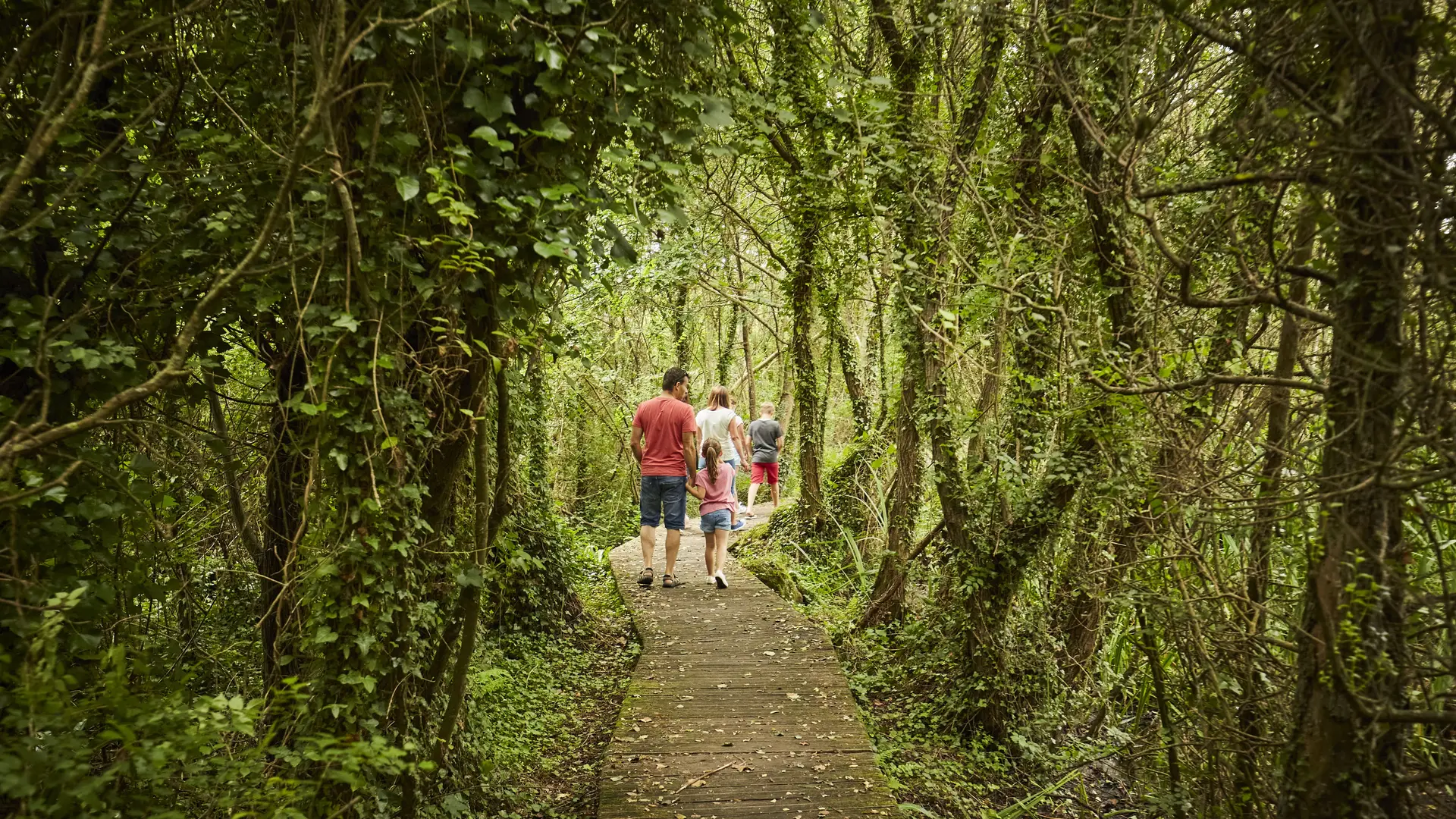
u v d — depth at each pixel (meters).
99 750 2.79
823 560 9.55
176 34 3.00
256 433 3.76
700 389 19.00
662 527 13.12
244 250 2.97
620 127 3.17
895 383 8.09
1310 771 2.58
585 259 3.12
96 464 2.84
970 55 5.49
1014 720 5.60
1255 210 3.38
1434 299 2.26
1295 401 3.31
